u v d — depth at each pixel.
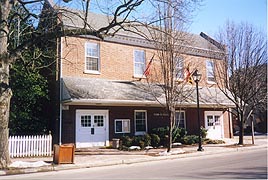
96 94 19.52
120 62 22.86
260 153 18.44
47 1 19.14
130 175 11.12
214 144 24.22
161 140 22.56
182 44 20.45
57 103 19.92
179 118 23.61
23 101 20.05
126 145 20.98
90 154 17.86
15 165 13.16
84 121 20.81
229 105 25.55
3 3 13.44
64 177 11.15
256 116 43.72
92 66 21.73
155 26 18.62
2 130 12.85
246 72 23.19
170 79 19.02
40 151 17.47
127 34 23.41
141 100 20.80
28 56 20.02
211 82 27.25
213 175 10.47
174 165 13.85
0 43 13.08
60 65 20.28
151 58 23.12
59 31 13.84
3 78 12.97
